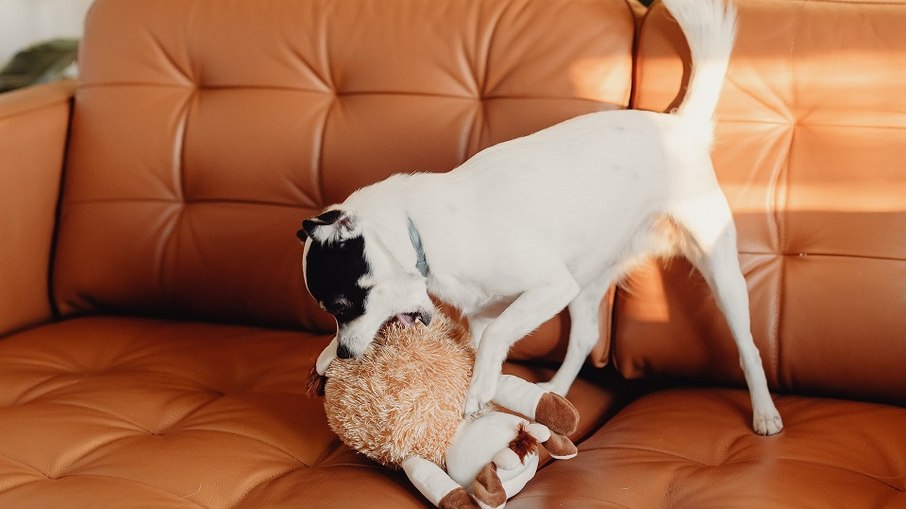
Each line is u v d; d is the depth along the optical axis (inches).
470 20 82.7
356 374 60.3
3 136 84.5
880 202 71.9
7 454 60.4
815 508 54.4
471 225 64.2
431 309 63.9
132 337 83.3
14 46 141.3
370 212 62.7
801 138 74.4
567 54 79.4
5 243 85.3
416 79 82.7
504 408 63.4
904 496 56.4
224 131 86.4
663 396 75.3
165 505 55.0
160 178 88.0
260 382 74.9
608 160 68.6
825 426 67.0
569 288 65.4
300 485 58.1
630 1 85.4
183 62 89.3
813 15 75.2
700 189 71.2
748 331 71.3
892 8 74.6
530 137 69.8
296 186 84.7
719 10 72.2
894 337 70.7
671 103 76.5
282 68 86.5
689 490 57.4
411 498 57.2
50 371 76.0
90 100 90.7
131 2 91.8
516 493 58.3
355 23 85.4
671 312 76.2
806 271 73.0
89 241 88.6
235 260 85.4
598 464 62.2
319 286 61.4
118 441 63.4
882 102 72.7
